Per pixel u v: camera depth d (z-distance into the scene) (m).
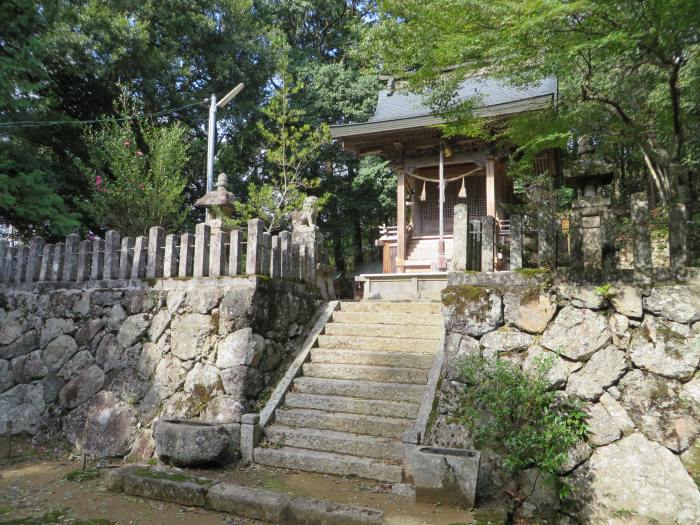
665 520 3.55
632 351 3.97
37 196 9.48
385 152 14.09
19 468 5.26
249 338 5.47
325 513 3.60
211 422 5.24
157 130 12.00
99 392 6.10
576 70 5.91
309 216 7.70
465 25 5.33
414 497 3.98
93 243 6.85
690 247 4.20
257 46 16.19
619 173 12.27
